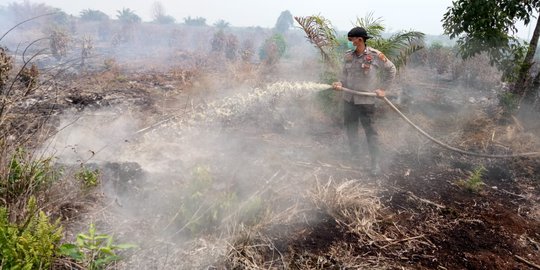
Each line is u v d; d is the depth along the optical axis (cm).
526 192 375
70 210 266
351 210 309
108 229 256
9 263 177
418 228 300
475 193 368
